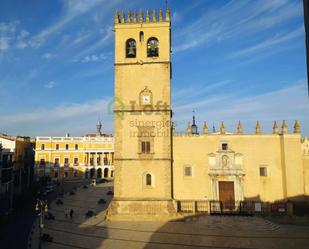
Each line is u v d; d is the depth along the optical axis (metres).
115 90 49.25
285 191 48.78
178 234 38.78
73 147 115.62
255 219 44.84
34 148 111.44
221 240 36.12
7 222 47.22
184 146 51.09
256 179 49.94
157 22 49.94
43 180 97.44
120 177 47.66
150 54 50.31
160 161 47.72
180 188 50.28
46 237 36.69
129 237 37.78
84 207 59.62
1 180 59.34
